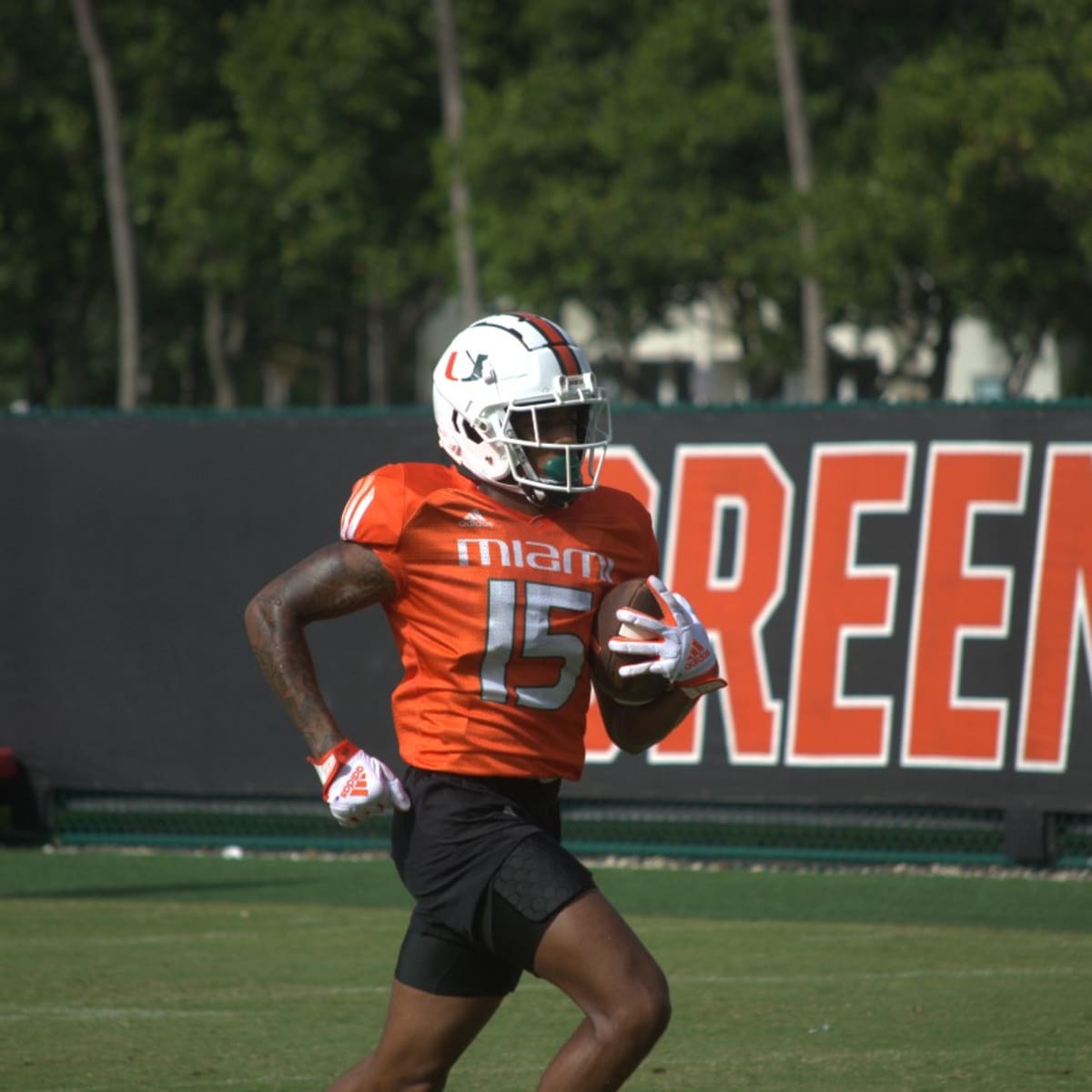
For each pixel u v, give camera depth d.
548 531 16.27
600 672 16.36
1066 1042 24.52
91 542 42.03
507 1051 24.42
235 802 41.50
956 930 33.00
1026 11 97.44
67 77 138.88
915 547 37.97
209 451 41.44
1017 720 37.31
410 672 16.22
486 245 119.00
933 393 117.94
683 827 42.47
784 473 38.78
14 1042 24.81
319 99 133.12
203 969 29.70
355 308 161.88
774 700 38.69
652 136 112.00
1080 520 37.09
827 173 108.81
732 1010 26.52
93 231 149.00
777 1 99.25
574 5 121.94
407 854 15.87
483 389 16.12
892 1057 23.67
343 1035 25.20
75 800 42.56
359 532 15.91
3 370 189.00
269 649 15.66
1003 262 94.56
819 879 38.50
